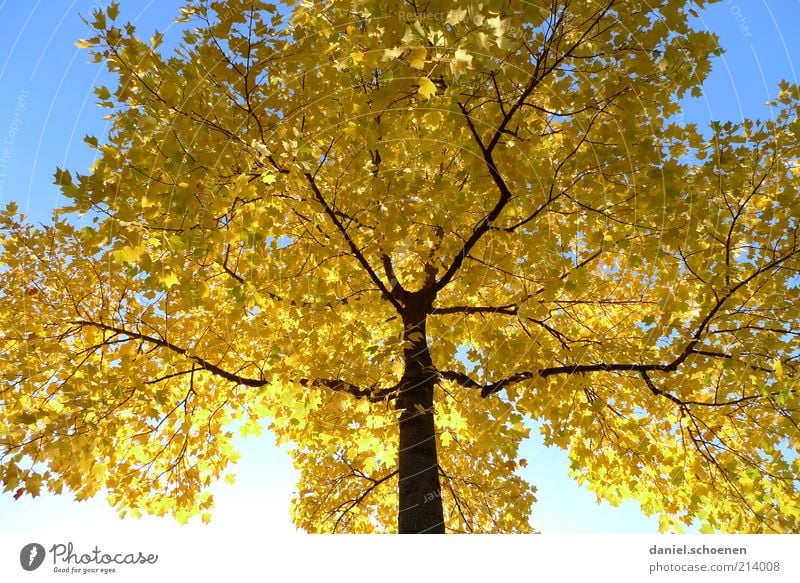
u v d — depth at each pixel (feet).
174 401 14.30
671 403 14.26
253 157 10.00
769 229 11.41
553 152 11.30
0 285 12.73
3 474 10.31
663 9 8.99
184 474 14.26
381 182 10.36
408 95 8.91
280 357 11.53
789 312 11.45
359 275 12.44
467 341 14.38
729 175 10.93
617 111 9.85
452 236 11.58
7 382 11.89
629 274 14.60
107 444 11.77
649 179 9.96
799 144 11.20
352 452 15.11
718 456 13.65
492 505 16.25
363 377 12.24
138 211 9.73
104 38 8.80
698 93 9.87
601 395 14.97
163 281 9.68
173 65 9.20
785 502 12.89
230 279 11.89
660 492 15.26
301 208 11.55
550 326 15.12
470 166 10.09
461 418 13.12
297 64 9.27
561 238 11.23
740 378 12.08
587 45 9.39
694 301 11.82
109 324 13.09
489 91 9.81
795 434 11.84
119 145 9.75
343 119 9.62
